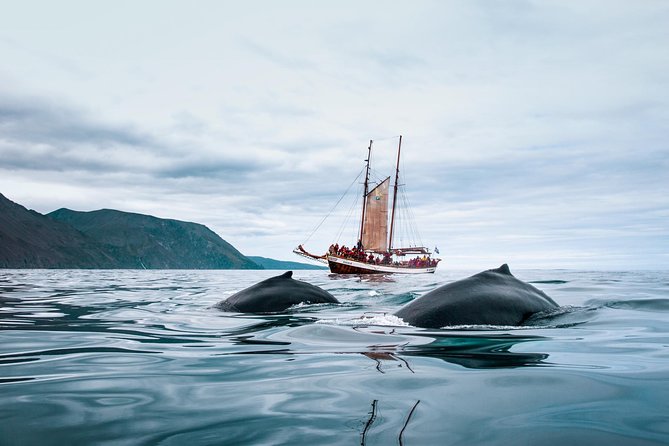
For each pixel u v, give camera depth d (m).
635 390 3.65
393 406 3.32
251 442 2.76
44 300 13.76
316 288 11.98
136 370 4.61
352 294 15.73
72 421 3.16
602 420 3.00
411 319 7.69
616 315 8.48
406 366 4.53
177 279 35.41
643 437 2.73
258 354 5.32
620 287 17.36
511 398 3.46
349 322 7.86
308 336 6.50
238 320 8.70
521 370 4.30
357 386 3.84
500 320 7.53
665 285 18.64
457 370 4.32
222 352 5.50
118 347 5.93
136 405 3.49
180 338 6.64
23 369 4.68
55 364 4.91
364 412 3.21
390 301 12.48
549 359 4.80
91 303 12.66
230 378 4.24
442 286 8.84
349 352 5.30
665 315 8.52
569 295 13.44
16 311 10.55
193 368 4.67
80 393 3.81
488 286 8.54
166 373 4.47
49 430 3.00
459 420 3.03
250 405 3.44
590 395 3.53
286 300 10.78
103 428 3.03
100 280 31.72
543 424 2.94
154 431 2.97
